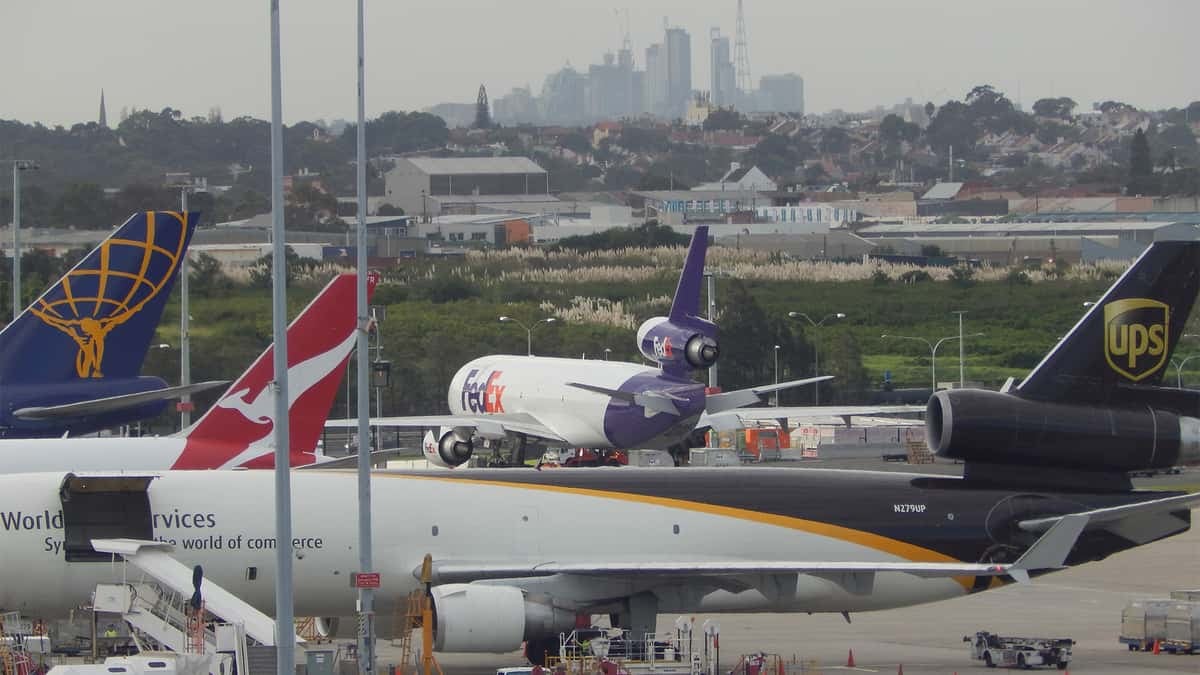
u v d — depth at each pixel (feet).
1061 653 626.23
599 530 635.25
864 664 634.84
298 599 614.75
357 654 575.38
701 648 629.10
